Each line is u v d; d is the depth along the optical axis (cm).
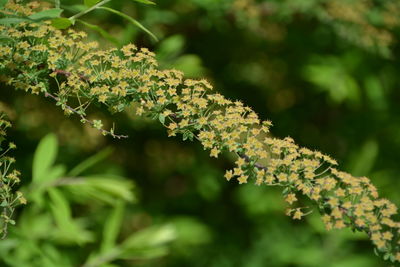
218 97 276
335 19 636
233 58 721
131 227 690
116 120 612
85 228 598
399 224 237
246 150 265
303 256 668
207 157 736
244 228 768
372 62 721
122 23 558
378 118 796
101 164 656
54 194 364
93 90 277
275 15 642
